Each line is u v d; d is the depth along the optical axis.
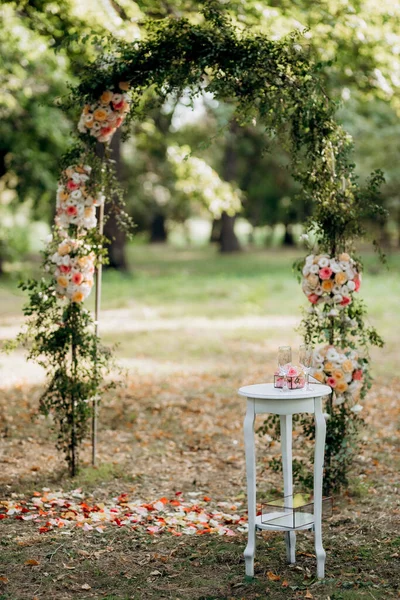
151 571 4.81
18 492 6.39
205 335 14.84
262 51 5.93
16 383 10.42
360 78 10.58
